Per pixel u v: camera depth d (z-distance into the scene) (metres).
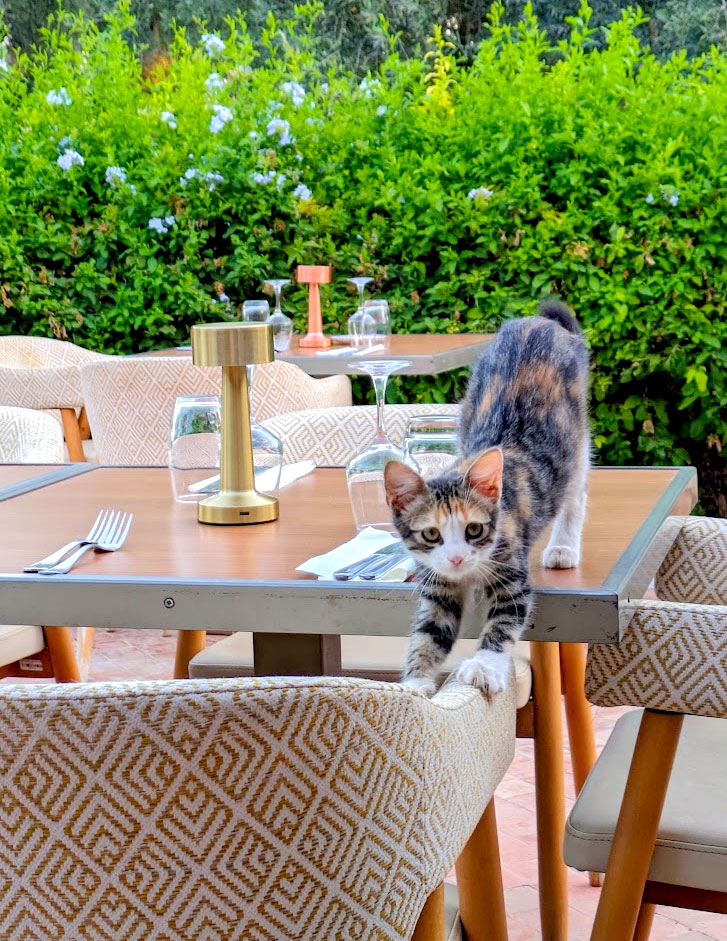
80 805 1.06
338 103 6.28
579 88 5.61
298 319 6.03
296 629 1.64
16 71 7.16
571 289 5.53
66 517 2.14
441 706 1.31
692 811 1.79
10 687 1.06
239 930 1.10
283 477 2.44
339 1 9.06
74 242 6.14
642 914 2.11
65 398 4.71
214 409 2.23
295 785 1.08
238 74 6.66
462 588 1.74
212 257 6.14
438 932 1.37
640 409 5.52
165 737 1.04
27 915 1.10
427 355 4.36
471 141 5.71
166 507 2.22
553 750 2.27
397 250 5.83
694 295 5.31
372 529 1.93
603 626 1.56
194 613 1.66
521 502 1.75
